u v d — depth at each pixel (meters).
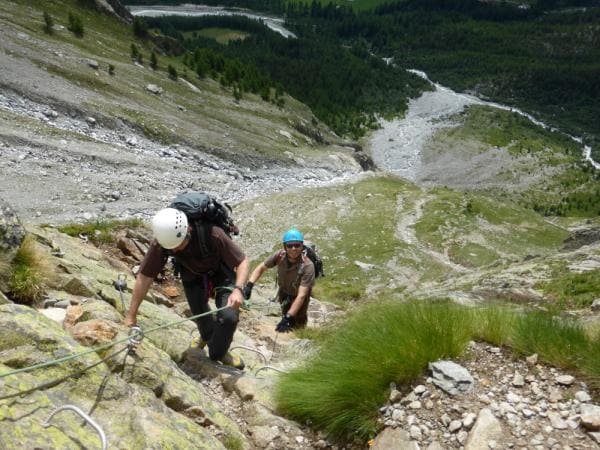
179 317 7.64
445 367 5.24
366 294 23.06
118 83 81.25
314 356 6.43
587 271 20.83
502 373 5.38
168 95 90.94
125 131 65.81
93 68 81.19
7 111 53.22
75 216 36.72
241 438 4.92
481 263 51.47
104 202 41.53
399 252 50.72
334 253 50.47
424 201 68.38
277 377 6.08
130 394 4.44
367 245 52.50
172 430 4.33
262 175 73.38
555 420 4.62
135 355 4.92
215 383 5.97
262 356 7.41
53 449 3.51
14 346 4.25
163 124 72.56
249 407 5.51
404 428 4.79
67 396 4.08
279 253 8.17
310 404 5.25
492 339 5.93
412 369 5.32
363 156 127.69
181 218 4.99
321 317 12.30
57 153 48.12
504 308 6.81
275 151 85.06
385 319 6.17
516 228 64.38
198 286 5.97
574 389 5.05
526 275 22.83
